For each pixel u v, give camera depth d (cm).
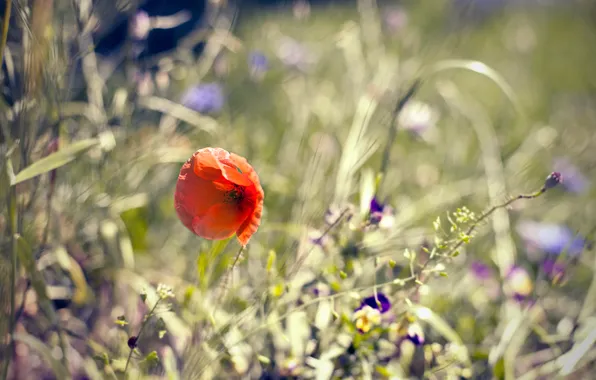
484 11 224
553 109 157
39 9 73
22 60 73
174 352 78
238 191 65
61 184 83
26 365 78
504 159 100
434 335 80
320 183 88
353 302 75
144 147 89
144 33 88
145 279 83
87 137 86
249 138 106
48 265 83
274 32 133
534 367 84
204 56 101
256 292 78
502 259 88
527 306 82
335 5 231
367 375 71
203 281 73
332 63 136
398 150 110
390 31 127
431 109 117
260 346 77
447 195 97
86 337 76
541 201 103
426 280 73
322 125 105
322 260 78
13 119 75
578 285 95
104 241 85
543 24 232
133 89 89
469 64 88
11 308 68
